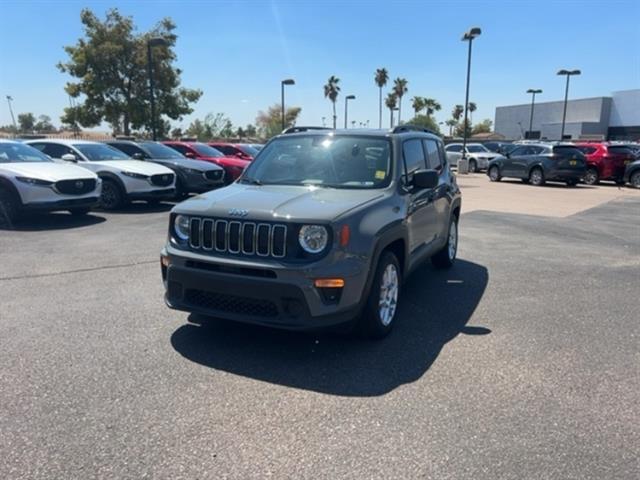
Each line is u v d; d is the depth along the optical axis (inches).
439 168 256.8
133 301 214.5
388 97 2815.0
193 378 148.1
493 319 201.6
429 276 266.4
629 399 139.7
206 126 1908.2
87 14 1187.3
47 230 373.7
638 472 108.2
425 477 105.8
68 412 128.9
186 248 167.3
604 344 177.9
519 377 151.9
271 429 122.9
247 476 105.6
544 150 839.1
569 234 396.5
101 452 112.8
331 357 163.6
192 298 167.2
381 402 136.3
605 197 670.5
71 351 164.9
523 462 111.1
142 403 133.7
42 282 240.5
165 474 105.9
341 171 197.2
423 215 218.1
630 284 254.4
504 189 777.6
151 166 494.3
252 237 155.5
